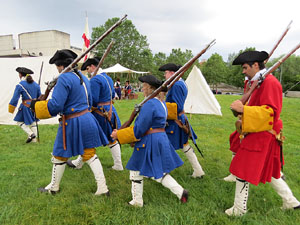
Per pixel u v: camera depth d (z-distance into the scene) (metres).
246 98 2.42
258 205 2.87
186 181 3.55
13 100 5.30
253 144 2.45
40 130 6.71
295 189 3.33
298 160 4.60
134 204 2.76
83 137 2.89
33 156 4.53
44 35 30.69
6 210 2.63
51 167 3.99
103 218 2.50
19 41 31.69
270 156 2.48
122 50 42.44
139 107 2.66
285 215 2.57
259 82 2.36
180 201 2.79
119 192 3.14
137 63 43.25
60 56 2.87
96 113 3.77
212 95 9.28
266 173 2.48
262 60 2.45
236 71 50.59
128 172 3.83
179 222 2.46
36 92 5.58
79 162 3.90
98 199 2.87
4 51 31.19
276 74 42.12
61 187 3.23
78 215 2.60
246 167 2.47
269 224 2.45
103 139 3.19
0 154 4.65
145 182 3.47
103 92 3.77
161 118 2.64
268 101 2.30
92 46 2.85
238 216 2.55
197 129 7.14
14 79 7.45
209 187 3.31
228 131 6.96
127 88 18.09
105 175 3.72
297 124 8.70
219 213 2.66
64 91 2.73
